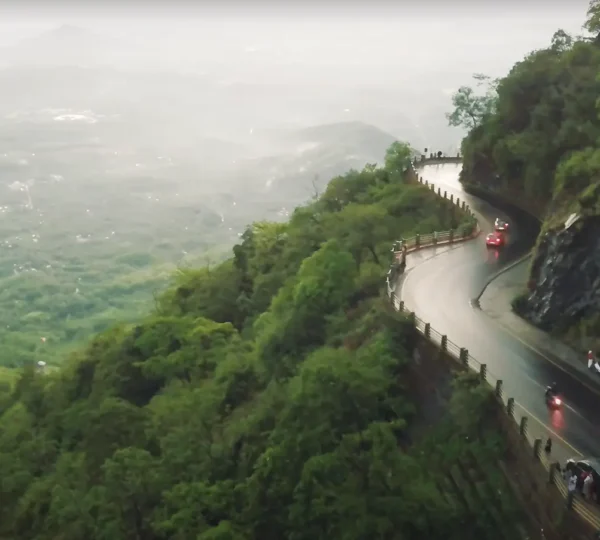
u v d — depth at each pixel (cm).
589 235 3638
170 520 3219
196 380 4950
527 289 4169
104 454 4322
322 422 3188
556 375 3359
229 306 6638
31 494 4031
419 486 2728
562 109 5725
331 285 4694
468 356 3400
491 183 6819
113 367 5550
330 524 2777
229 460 3684
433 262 5028
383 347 3566
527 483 2656
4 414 5531
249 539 3084
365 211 6206
